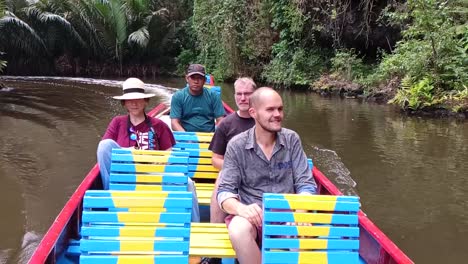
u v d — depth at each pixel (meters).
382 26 13.37
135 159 3.13
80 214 3.09
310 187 2.62
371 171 5.89
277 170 2.66
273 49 15.74
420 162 6.23
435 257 3.86
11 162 6.39
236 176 2.65
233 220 2.44
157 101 12.27
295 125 8.65
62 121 9.29
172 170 3.12
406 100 9.76
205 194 3.68
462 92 9.27
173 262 2.27
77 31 20.95
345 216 2.32
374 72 12.84
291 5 14.67
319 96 12.93
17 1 19.98
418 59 10.16
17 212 4.77
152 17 21.19
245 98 3.57
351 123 8.80
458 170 5.86
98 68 21.86
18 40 19.64
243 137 2.69
